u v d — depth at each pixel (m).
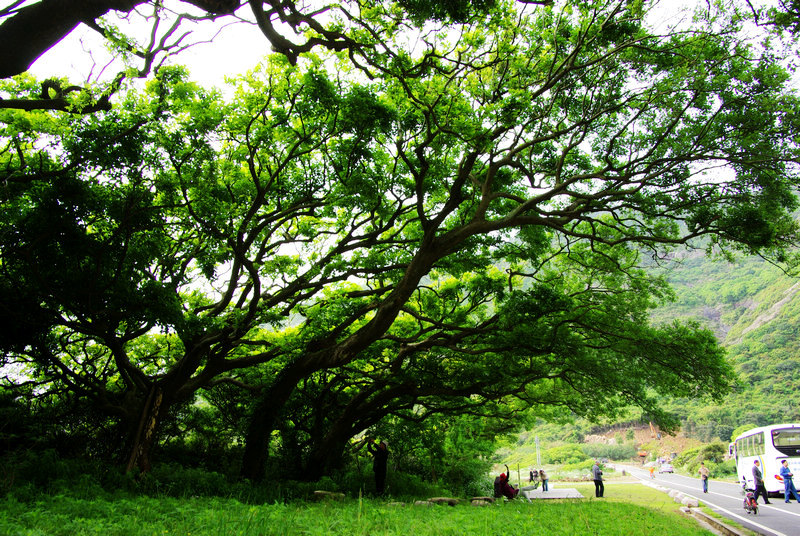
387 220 16.80
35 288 11.27
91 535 5.32
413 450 26.36
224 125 13.25
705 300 157.38
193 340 13.91
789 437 23.52
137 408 14.92
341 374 19.59
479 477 27.95
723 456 65.06
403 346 17.33
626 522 10.41
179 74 12.30
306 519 6.93
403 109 12.65
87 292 11.14
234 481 14.20
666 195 14.20
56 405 16.20
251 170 13.04
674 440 103.00
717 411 101.00
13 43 6.80
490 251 17.89
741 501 22.58
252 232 13.21
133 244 12.39
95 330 11.97
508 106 11.27
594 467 25.06
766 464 23.86
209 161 13.17
